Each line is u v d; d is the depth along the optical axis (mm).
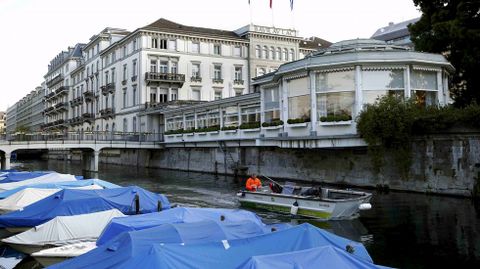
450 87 25266
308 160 25141
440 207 15711
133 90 50969
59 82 85312
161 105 45875
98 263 7043
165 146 43062
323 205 14898
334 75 21688
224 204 18875
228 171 33375
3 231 13234
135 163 50375
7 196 17578
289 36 56500
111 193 15164
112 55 56938
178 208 11867
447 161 18156
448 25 22391
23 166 50625
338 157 23094
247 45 54594
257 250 7461
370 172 21375
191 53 51094
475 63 22500
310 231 7992
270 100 27062
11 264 10719
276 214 16250
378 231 12805
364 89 21016
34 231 11422
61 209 13672
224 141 33281
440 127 18078
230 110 33875
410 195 18703
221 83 52656
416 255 10297
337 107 21562
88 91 65000
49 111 87875
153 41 49406
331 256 6336
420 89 21406
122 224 10438
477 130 17078
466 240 11320
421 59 20938
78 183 19516
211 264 6828
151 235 8195
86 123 66125
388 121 18859
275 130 26000
